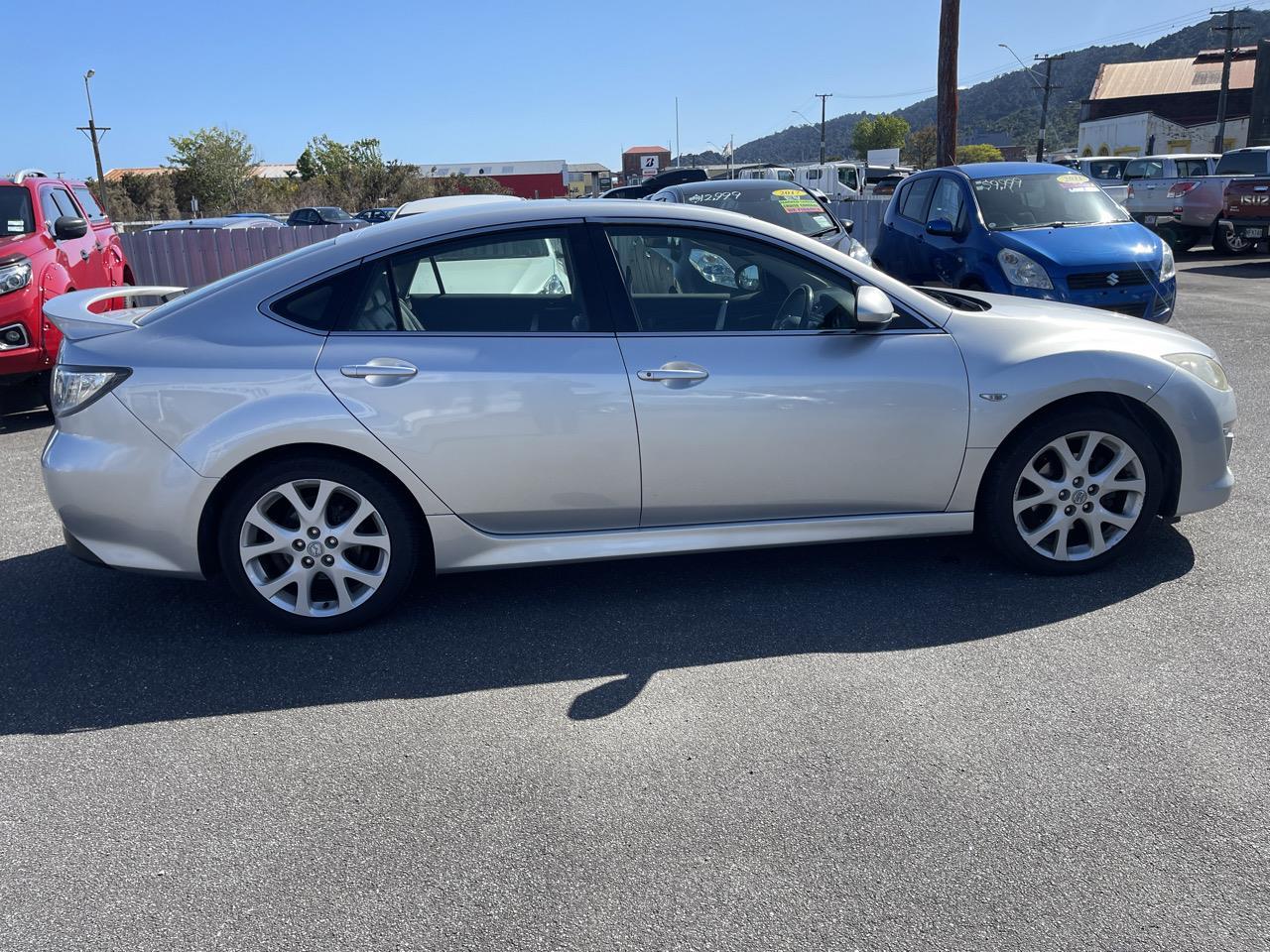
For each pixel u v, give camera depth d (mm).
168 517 3541
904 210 10680
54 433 3670
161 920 2256
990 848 2418
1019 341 3887
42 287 7461
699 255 3795
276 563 3770
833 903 2246
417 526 3750
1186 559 4133
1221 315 10766
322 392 3518
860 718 3023
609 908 2254
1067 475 3920
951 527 3957
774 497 3809
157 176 54719
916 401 3773
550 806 2641
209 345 3562
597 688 3266
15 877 2418
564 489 3682
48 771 2873
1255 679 3164
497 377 3582
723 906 2250
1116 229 8641
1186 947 2090
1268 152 19047
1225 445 4047
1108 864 2348
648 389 3641
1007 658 3361
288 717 3148
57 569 4453
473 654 3539
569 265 3730
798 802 2619
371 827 2576
